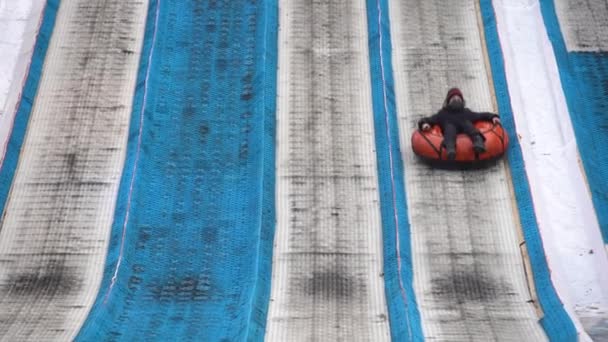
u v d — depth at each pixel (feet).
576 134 85.66
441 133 82.89
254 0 102.06
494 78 91.40
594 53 96.63
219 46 97.09
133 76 93.30
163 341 66.08
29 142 85.46
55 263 74.90
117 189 81.30
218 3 101.76
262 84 90.74
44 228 77.61
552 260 73.26
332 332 67.46
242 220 79.46
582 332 64.08
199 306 71.46
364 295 71.72
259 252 74.49
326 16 99.76
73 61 94.32
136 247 76.28
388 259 74.02
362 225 78.23
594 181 81.51
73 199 80.18
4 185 80.38
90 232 77.41
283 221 78.84
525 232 76.18
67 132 86.69
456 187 81.46
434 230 77.77
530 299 71.15
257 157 84.23
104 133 86.89
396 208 77.61
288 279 73.41
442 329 67.77
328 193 81.15
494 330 67.51
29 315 69.31
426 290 72.54
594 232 76.69
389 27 98.37
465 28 98.27
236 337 65.57
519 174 80.94
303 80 92.53
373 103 89.40
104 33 97.71
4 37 98.94
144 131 85.30
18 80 91.81
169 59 95.25
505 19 99.81
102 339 66.03
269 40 95.96
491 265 74.49
